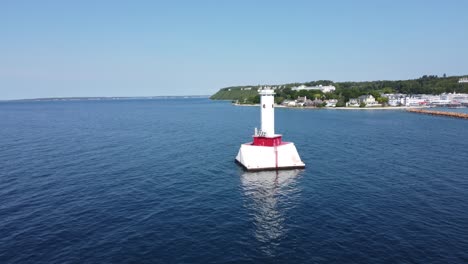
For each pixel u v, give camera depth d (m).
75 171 55.34
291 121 151.62
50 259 26.36
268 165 55.94
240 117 181.50
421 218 34.12
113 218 34.69
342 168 57.31
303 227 32.31
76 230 31.72
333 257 26.44
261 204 39.12
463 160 63.56
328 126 128.50
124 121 159.00
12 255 27.00
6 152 73.19
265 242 29.23
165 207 38.09
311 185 47.03
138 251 27.62
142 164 60.88
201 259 26.31
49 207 38.00
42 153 72.00
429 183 47.38
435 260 25.75
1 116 199.62
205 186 46.75
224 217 35.06
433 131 112.94
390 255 26.58
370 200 40.09
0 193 43.25
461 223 32.72
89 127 129.00
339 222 33.41
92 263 25.72
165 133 108.88
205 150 76.12
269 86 60.81
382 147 79.44
